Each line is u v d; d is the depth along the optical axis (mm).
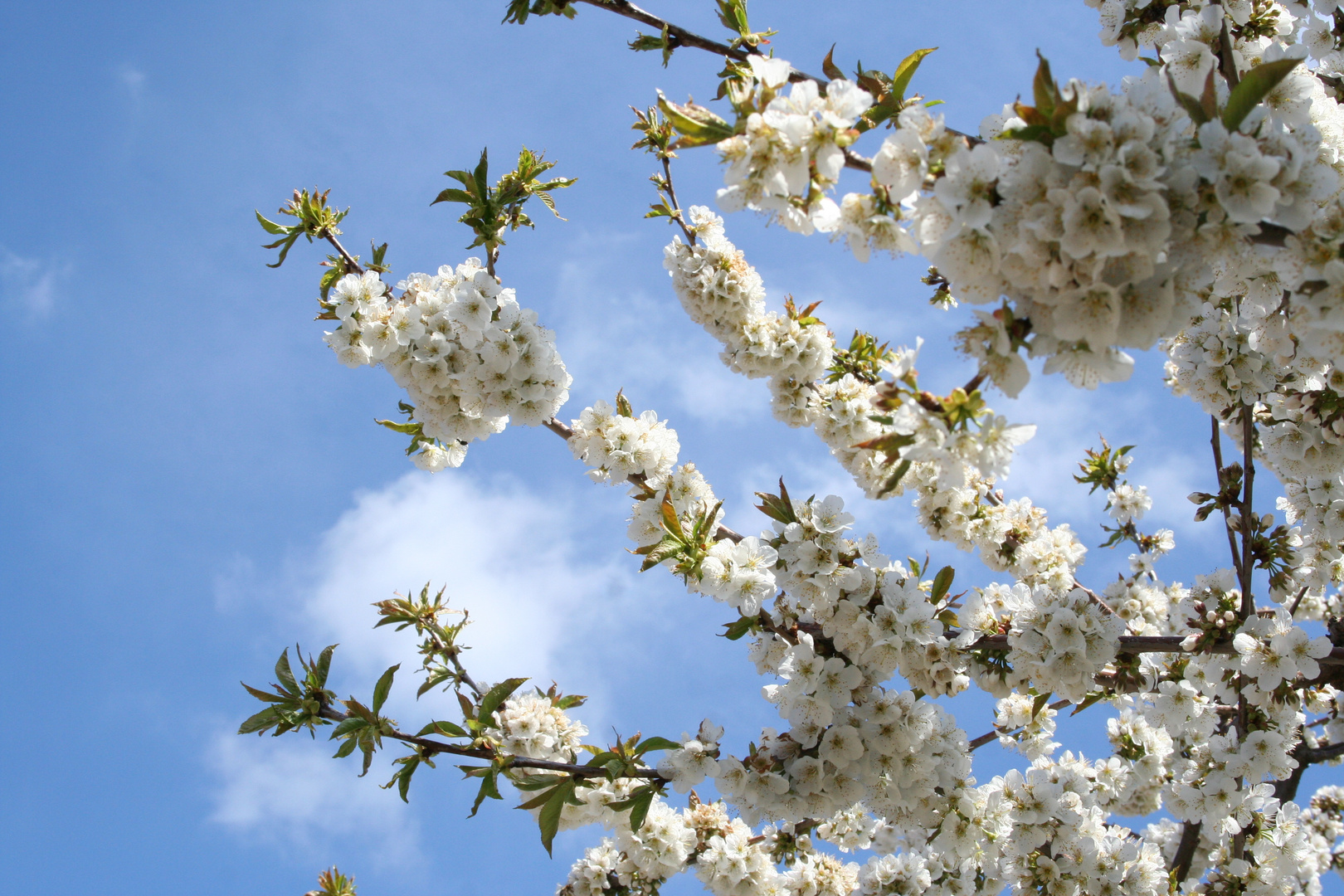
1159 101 3156
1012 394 3283
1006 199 3176
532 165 5258
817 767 4836
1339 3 5121
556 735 5051
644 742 4645
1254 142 3020
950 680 4980
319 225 5598
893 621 4848
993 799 5453
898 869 6086
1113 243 2951
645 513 5270
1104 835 5785
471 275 5398
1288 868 5957
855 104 3387
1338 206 3283
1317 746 7715
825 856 6250
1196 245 3207
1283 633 4895
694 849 5688
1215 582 5527
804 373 5746
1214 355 5457
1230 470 5578
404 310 5211
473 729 4578
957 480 3453
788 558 4969
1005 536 5664
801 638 4910
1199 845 7332
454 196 5195
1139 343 3213
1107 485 7277
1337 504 5676
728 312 5785
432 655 5453
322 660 4480
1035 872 5582
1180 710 5547
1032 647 4852
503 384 5309
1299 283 3484
